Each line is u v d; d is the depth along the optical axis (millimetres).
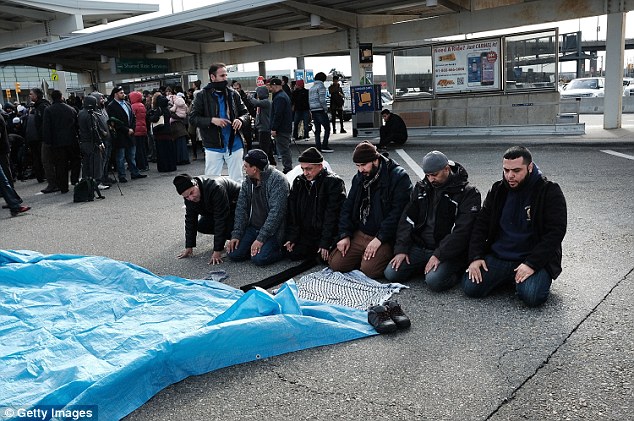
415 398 2881
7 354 3281
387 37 15922
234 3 14539
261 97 11180
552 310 3842
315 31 18469
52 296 4215
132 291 4320
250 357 3320
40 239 6891
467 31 14531
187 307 3951
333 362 3293
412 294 4332
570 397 2811
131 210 8258
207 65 20859
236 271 5176
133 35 18953
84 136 9547
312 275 4832
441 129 14539
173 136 11906
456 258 4332
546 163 9781
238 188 5668
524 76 13531
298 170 6148
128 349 3273
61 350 3285
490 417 2689
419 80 14922
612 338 3385
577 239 5379
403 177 4727
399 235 4574
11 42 30891
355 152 4719
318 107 13258
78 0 29062
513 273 4051
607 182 7836
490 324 3693
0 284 4430
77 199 9156
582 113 22344
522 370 3090
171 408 2902
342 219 4930
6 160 8898
